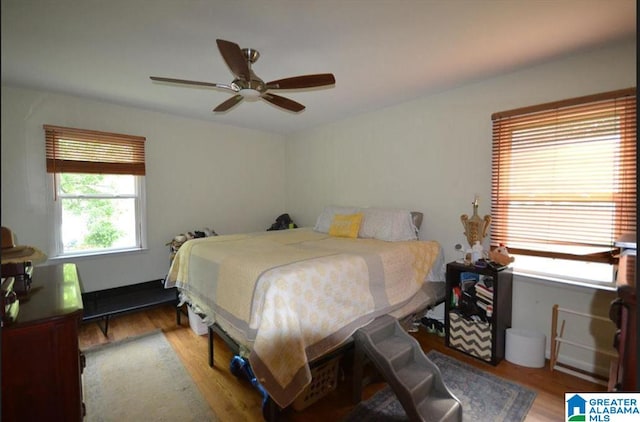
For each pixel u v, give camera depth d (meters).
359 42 2.04
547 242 2.41
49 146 2.98
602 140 2.15
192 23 1.80
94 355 2.54
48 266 2.11
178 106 3.43
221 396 2.04
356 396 1.99
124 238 3.54
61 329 1.30
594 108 2.17
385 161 3.58
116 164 3.37
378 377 2.25
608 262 2.14
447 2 1.62
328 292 1.93
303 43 2.05
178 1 1.60
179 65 2.37
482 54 2.22
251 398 2.02
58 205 3.10
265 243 2.83
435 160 3.12
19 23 1.78
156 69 2.44
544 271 2.49
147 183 3.62
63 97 3.06
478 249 2.59
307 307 1.80
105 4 1.61
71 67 2.40
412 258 2.65
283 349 1.65
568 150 2.30
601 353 2.20
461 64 2.39
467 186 2.89
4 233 1.56
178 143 3.85
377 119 3.64
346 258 2.19
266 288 1.73
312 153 4.52
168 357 2.52
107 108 3.32
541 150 2.42
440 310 3.10
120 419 1.83
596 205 2.19
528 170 2.49
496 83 2.66
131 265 3.52
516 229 2.57
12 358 1.21
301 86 2.01
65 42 2.01
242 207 4.50
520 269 2.60
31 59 2.25
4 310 1.24
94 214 3.34
